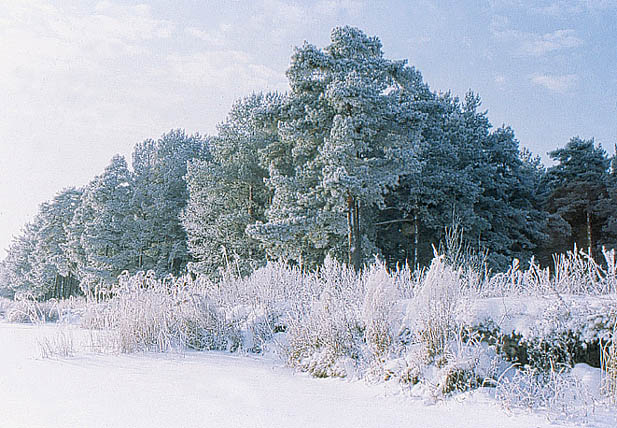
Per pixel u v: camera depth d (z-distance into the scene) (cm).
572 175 4056
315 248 2697
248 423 469
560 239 3547
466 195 2812
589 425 446
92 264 4647
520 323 593
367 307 732
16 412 507
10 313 2130
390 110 2450
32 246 7581
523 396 509
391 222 3061
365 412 515
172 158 4750
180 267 4291
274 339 977
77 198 6391
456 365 579
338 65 2536
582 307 573
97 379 715
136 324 1113
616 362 504
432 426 457
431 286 668
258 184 3381
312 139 2556
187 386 662
